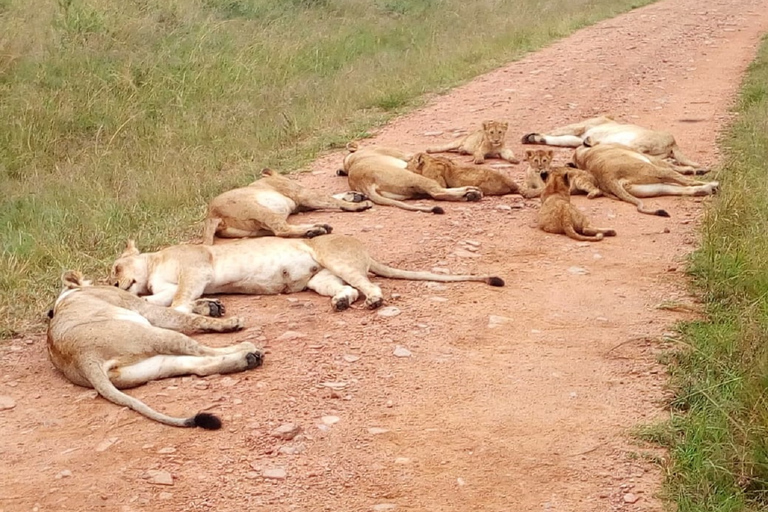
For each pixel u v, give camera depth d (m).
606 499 4.79
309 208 9.45
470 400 5.75
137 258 7.26
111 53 14.90
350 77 15.91
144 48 15.45
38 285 7.80
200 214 9.66
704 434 5.15
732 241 7.87
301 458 5.18
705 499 4.71
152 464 5.15
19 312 7.26
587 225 8.75
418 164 9.89
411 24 20.16
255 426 5.50
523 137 12.18
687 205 9.48
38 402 5.89
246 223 8.38
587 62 17.56
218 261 7.27
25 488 4.99
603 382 5.91
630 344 6.39
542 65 17.38
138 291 7.25
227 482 4.98
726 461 4.91
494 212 9.40
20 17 15.62
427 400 5.75
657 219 9.09
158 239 8.83
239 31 17.34
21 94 13.07
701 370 5.92
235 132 12.83
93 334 5.94
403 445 5.29
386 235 8.71
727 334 6.27
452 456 5.18
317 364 6.21
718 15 23.20
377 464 5.12
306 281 7.43
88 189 10.44
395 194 9.79
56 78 13.78
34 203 10.06
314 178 10.91
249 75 15.26
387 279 7.62
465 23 20.81
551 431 5.40
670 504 4.70
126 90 13.80
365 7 20.95
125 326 6.02
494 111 14.00
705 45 19.22
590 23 22.16
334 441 5.34
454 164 10.05
